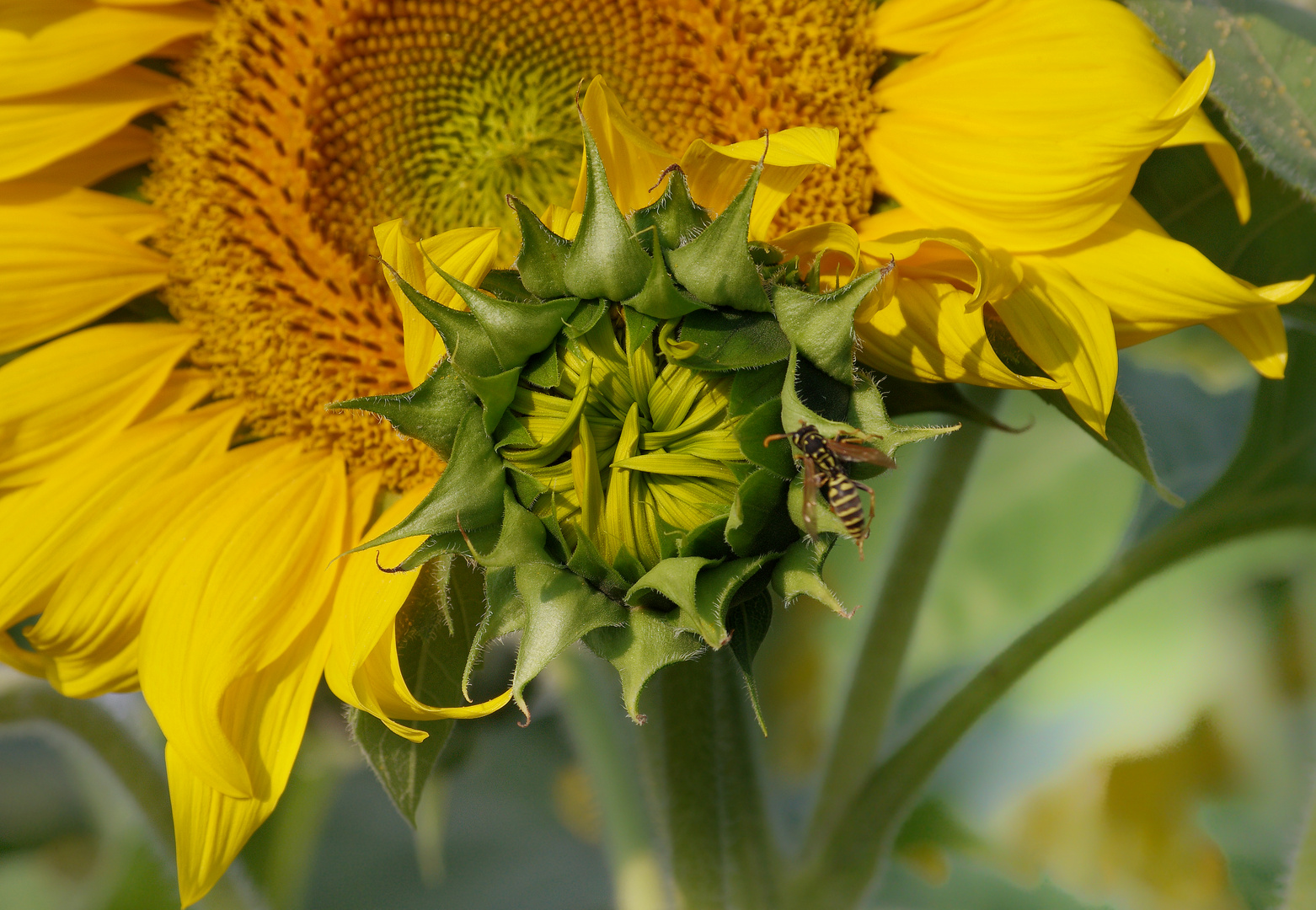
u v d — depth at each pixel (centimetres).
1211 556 79
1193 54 56
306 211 60
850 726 63
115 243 60
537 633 53
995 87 57
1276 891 61
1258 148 55
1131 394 72
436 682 56
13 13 59
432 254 55
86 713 63
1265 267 58
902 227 57
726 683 60
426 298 53
